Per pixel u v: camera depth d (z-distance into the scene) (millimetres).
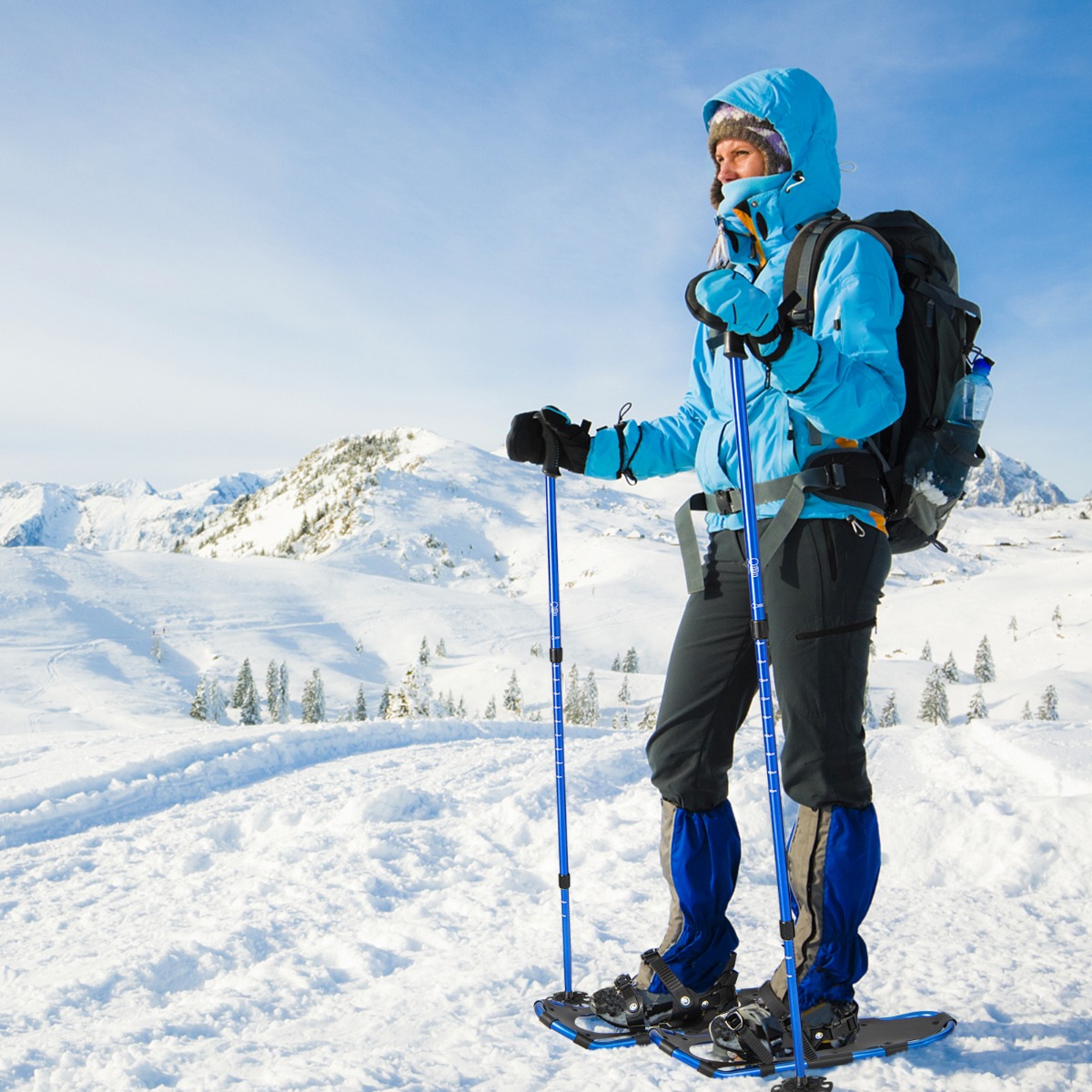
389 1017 2160
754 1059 1686
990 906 2832
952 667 124062
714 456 1970
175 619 149625
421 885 3627
